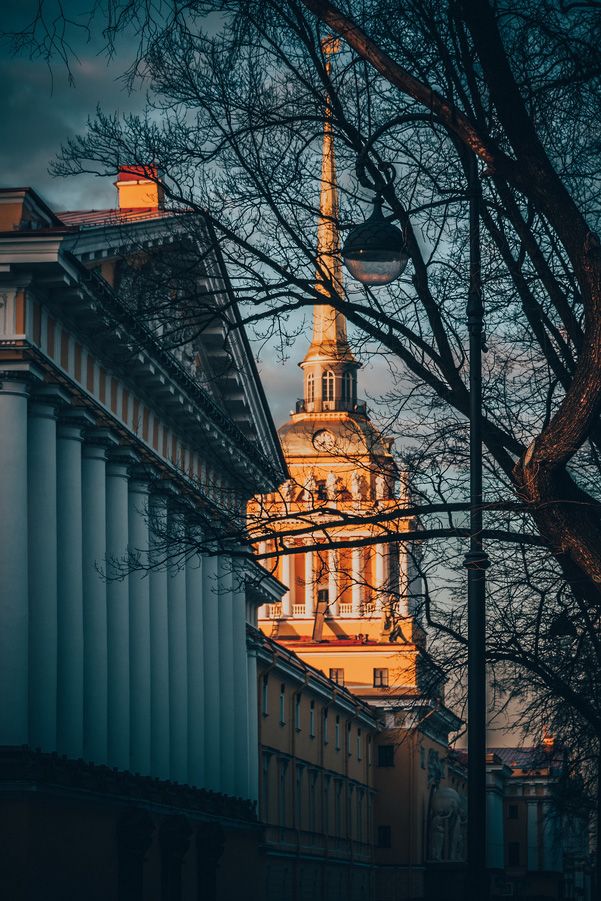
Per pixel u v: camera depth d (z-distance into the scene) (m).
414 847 102.44
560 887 149.50
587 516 16.02
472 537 18.91
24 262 29.52
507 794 150.50
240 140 22.70
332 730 88.50
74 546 33.00
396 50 21.39
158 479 39.47
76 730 32.44
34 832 28.91
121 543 36.88
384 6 21.16
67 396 32.59
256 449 44.41
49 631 30.83
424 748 107.94
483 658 18.62
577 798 45.94
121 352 34.75
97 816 33.44
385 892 102.00
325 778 85.25
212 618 47.88
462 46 20.81
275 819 71.00
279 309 21.25
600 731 26.84
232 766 49.62
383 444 25.19
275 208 22.55
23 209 30.47
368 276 18.23
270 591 62.00
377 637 129.25
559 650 29.19
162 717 40.53
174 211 22.92
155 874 38.28
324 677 85.06
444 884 103.69
